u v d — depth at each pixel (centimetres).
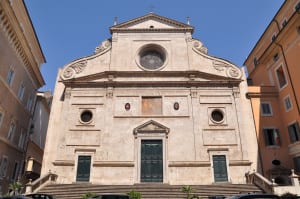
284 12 3039
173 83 2945
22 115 3098
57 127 2792
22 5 2725
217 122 2788
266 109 2897
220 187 2305
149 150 2705
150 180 2583
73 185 2358
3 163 2622
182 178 2550
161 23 3362
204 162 2600
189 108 2848
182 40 3231
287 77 2759
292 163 2627
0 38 2339
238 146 2680
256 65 3438
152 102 2898
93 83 2947
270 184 2120
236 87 2950
